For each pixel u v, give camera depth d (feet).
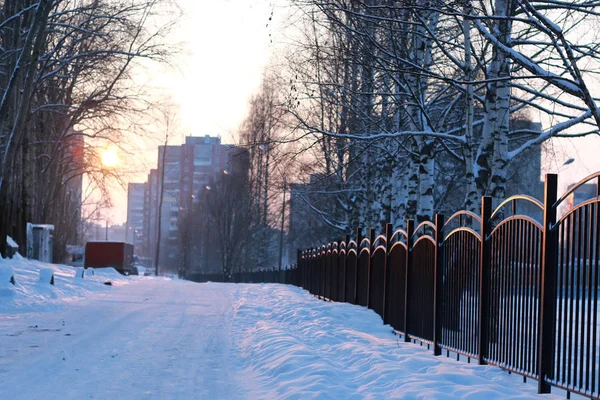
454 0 39.37
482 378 26.12
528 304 25.89
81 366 31.14
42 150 134.51
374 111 72.02
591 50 43.68
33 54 73.00
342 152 72.84
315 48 51.72
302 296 81.30
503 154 45.01
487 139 46.16
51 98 128.26
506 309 27.68
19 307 55.52
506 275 27.81
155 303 68.90
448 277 33.91
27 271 75.82
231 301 76.18
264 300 72.59
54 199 150.41
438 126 60.29
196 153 435.12
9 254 87.51
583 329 21.80
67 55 110.42
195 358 34.78
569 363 22.49
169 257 444.96
